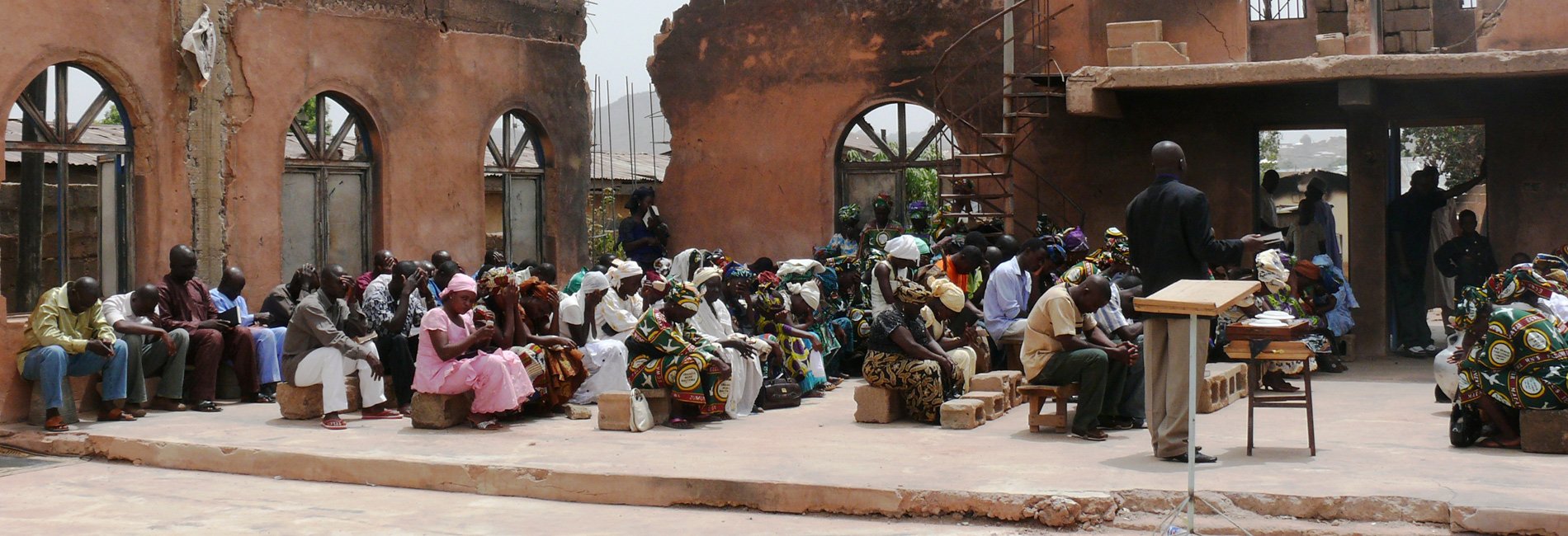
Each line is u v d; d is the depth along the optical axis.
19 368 9.21
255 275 12.06
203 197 11.59
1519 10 11.88
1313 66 11.46
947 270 11.45
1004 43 13.44
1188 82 11.91
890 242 10.84
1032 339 8.26
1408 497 6.04
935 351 8.95
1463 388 7.49
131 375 9.52
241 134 11.92
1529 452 7.30
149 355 9.78
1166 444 7.14
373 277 11.03
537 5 15.37
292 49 12.39
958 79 14.52
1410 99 12.79
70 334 9.20
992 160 14.20
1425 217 13.09
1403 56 11.16
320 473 7.81
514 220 15.32
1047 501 6.22
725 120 15.98
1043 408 9.60
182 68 11.40
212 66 11.56
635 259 14.56
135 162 11.08
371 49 13.20
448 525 6.51
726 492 6.80
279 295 10.88
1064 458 7.33
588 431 8.67
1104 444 7.82
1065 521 6.17
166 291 10.12
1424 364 12.28
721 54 15.98
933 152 15.85
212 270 11.65
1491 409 7.40
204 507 7.00
